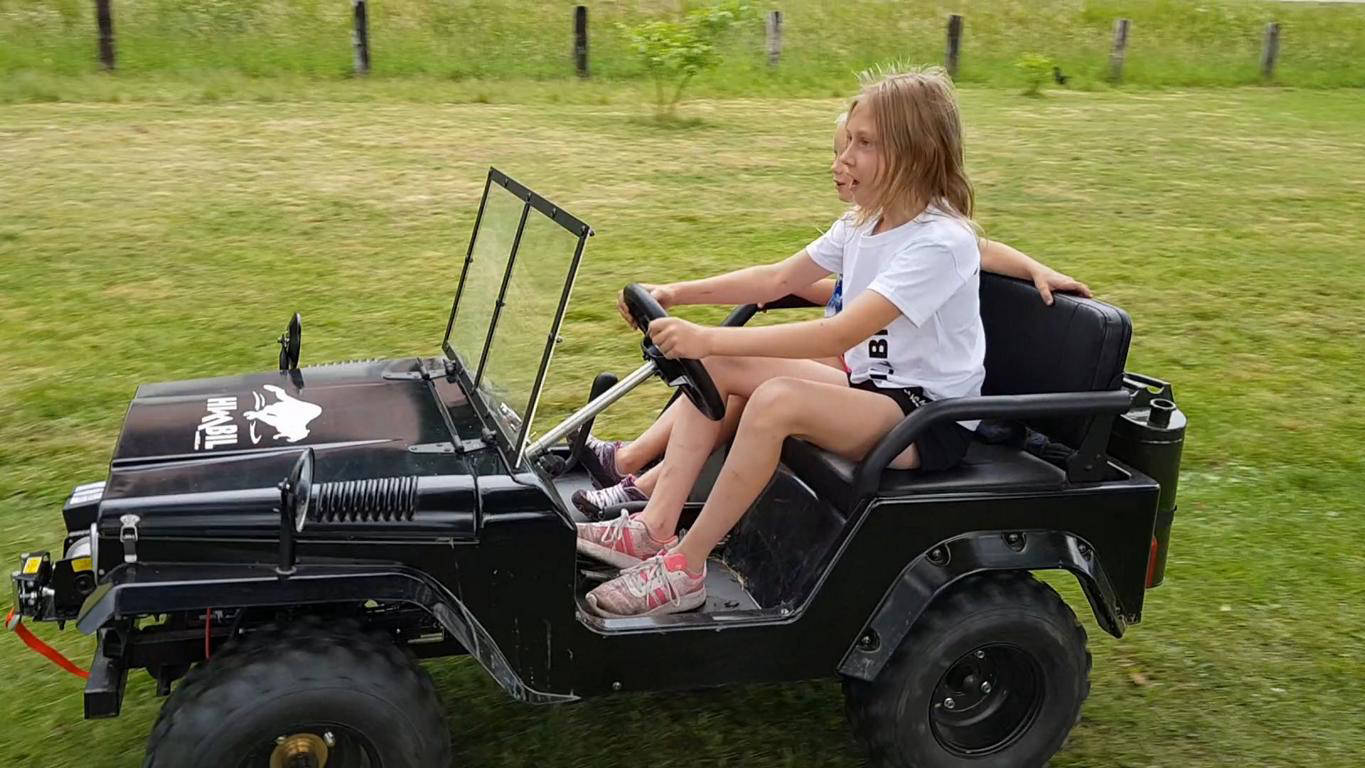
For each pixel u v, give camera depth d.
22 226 7.01
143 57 12.27
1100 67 15.22
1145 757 2.89
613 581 2.65
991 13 17.09
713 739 2.92
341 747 2.32
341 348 5.37
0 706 2.93
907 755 2.65
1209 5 18.20
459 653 2.71
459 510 2.34
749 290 3.16
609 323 5.84
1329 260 7.39
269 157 8.90
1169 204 8.69
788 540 2.80
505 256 2.76
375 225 7.38
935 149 2.69
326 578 2.24
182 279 6.28
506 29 14.45
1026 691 2.75
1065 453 2.82
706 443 2.80
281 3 14.23
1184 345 5.84
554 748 2.86
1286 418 4.99
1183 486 4.36
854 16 16.41
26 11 12.91
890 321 2.64
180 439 2.53
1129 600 2.77
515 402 2.51
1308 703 3.12
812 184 8.86
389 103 11.29
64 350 5.25
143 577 2.18
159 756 2.15
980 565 2.60
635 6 15.66
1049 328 2.82
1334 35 17.02
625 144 10.01
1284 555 3.88
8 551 3.60
